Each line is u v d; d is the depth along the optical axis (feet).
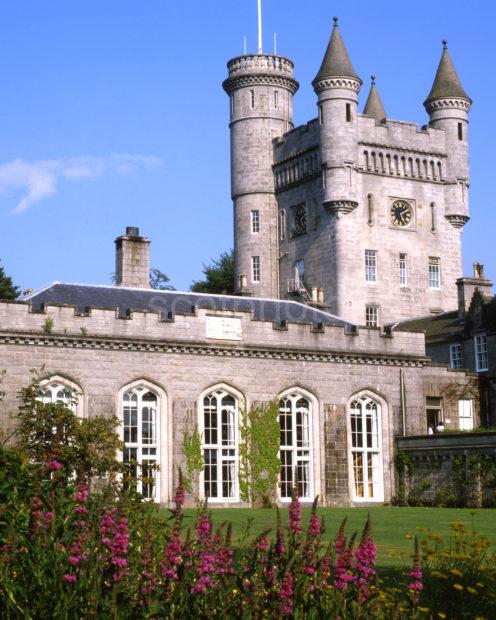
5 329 131.23
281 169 274.36
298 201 268.00
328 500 151.53
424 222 265.95
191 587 35.76
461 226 271.08
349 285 252.83
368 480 156.56
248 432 147.13
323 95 256.52
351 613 35.94
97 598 33.81
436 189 269.03
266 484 146.92
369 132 259.39
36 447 94.17
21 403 130.82
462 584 49.06
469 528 97.81
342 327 156.25
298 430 152.35
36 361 133.28
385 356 158.92
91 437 94.58
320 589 35.73
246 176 278.05
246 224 277.44
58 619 33.83
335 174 253.65
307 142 263.70
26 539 37.52
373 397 158.20
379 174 260.21
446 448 149.48
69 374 135.13
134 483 59.41
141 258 165.48
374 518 113.91
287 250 271.69
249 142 278.26
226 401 147.54
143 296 155.43
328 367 154.61
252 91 279.08
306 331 153.07
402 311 259.39
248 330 148.66
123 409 139.23
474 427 174.19
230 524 37.29
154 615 34.55
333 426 153.69
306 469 152.15
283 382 150.82
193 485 142.20
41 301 143.33
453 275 268.62
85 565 35.35
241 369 147.95
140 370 140.26
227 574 36.27
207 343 144.87
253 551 37.63
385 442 157.89
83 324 136.46
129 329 139.64
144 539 39.83
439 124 272.31
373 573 35.60
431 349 217.97
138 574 37.24
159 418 141.59
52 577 35.22
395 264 260.42
